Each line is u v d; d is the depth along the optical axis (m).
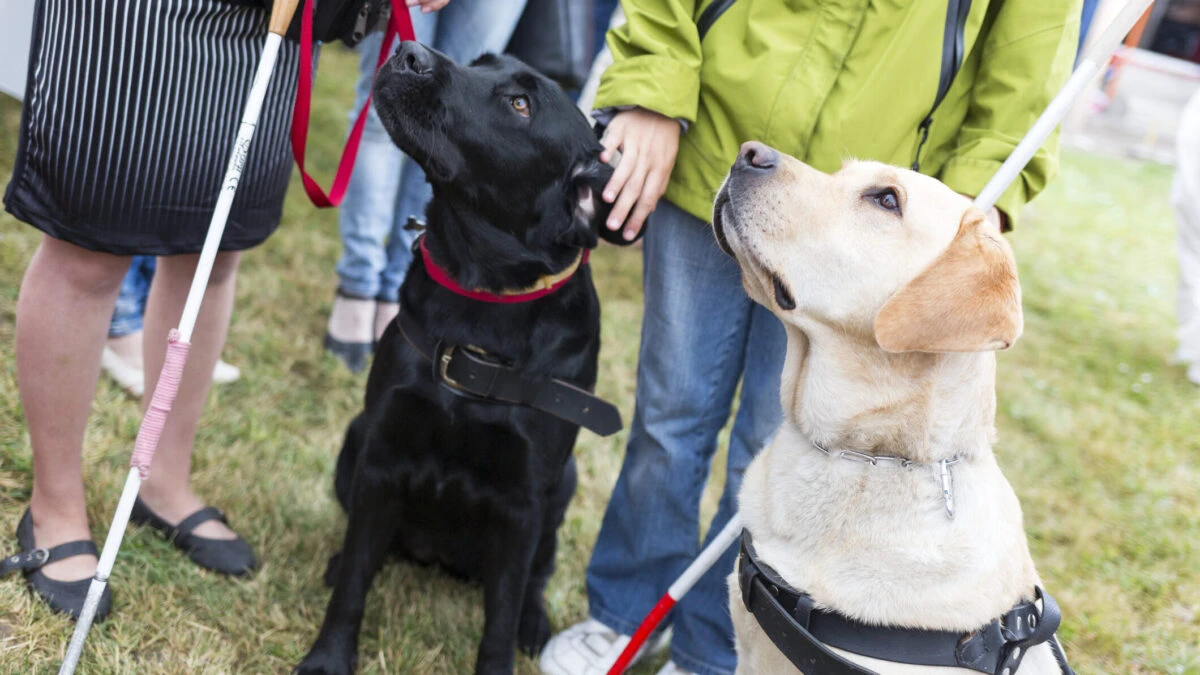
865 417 1.79
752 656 1.92
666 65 2.15
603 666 2.57
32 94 1.88
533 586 2.73
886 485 1.77
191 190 2.08
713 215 1.96
